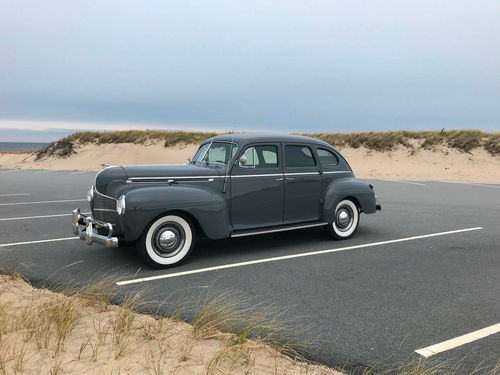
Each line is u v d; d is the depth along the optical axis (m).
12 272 4.91
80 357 2.85
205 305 3.94
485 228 7.93
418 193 13.54
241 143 5.88
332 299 4.25
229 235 5.67
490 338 3.40
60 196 12.70
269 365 2.85
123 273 5.09
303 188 6.43
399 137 27.08
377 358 3.06
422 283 4.77
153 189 5.18
